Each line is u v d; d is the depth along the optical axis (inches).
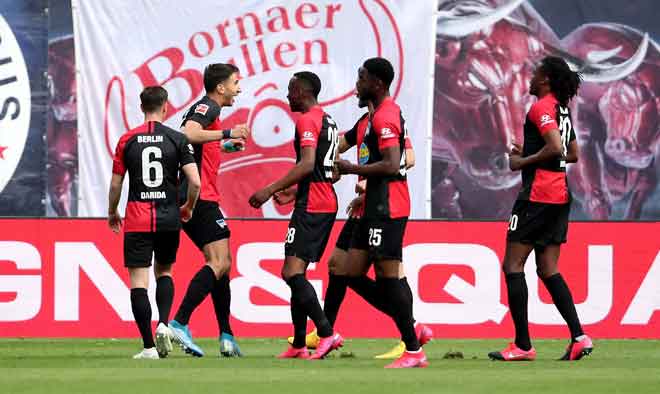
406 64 1603.1
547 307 1369.3
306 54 1608.0
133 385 774.5
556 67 1043.3
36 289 1365.7
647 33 1617.9
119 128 1609.3
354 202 1092.5
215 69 1110.4
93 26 1604.3
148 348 1025.5
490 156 1611.7
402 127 942.4
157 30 1611.7
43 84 1601.9
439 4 1611.7
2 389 751.7
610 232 1382.9
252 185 1604.3
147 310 1017.5
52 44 1604.3
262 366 937.5
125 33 1609.3
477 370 904.3
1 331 1365.7
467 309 1376.7
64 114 1604.3
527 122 1042.1
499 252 1376.7
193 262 1380.4
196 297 1057.5
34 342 1310.3
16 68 1599.4
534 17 1614.2
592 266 1380.4
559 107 1043.9
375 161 941.8
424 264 1379.2
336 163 928.9
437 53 1610.5
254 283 1371.8
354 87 1606.8
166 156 1013.8
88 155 1601.9
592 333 1378.0
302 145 1010.7
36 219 1369.3
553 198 1032.2
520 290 1034.7
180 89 1611.7
